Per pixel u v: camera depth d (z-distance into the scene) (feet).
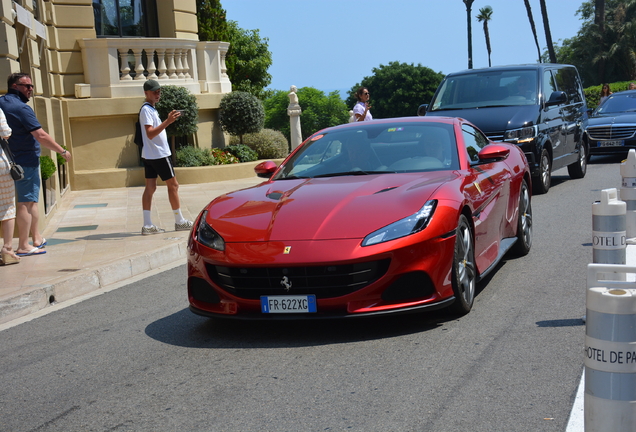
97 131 49.96
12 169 22.40
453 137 18.10
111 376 12.75
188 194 43.60
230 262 13.85
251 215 14.97
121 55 50.83
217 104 56.18
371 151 17.97
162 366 13.12
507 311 15.29
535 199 34.09
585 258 20.54
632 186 21.52
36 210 25.09
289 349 13.57
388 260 13.46
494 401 10.34
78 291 20.35
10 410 11.40
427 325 14.53
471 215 15.66
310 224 14.10
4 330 16.83
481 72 38.22
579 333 13.42
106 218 33.76
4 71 27.86
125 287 20.89
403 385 11.23
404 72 302.86
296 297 13.66
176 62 54.19
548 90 37.63
